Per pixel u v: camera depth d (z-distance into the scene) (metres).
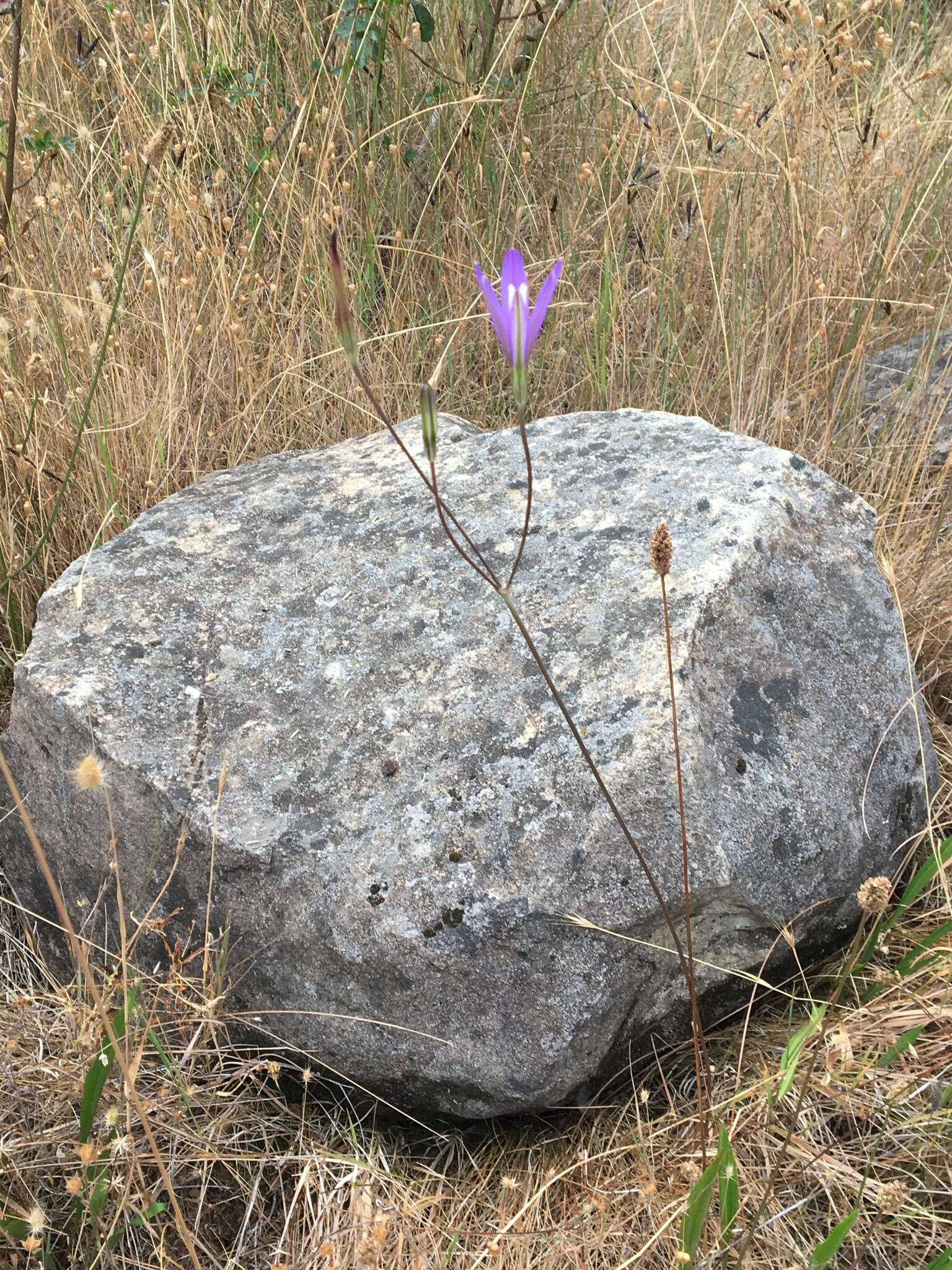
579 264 1.00
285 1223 0.49
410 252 0.97
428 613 0.59
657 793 0.50
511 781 0.52
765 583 0.58
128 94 0.90
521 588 0.59
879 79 1.13
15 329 0.79
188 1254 0.50
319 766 0.54
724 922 0.52
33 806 0.58
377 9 0.96
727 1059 0.54
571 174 1.12
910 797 0.59
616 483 0.64
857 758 0.56
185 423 0.84
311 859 0.51
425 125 1.10
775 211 0.96
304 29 1.03
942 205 1.08
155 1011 0.53
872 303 0.88
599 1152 0.52
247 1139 0.53
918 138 1.11
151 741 0.55
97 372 0.70
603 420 0.71
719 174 0.93
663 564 0.39
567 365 0.98
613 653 0.54
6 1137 0.51
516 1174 0.52
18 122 0.90
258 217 0.93
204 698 0.57
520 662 0.55
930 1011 0.52
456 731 0.54
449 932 0.49
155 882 0.54
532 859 0.50
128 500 0.79
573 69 1.17
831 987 0.57
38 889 0.59
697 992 0.53
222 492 0.72
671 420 0.70
